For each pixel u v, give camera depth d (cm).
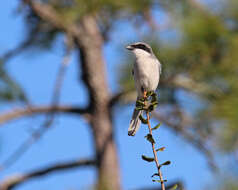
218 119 844
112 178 1340
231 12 930
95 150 1365
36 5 1191
